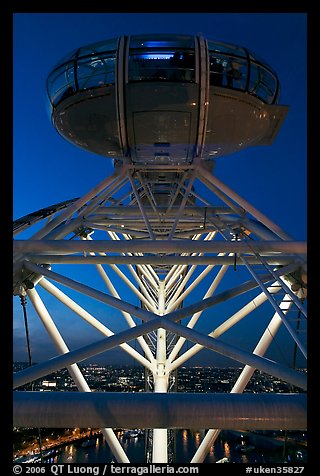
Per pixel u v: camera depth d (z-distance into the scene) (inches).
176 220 454.6
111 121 427.5
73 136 469.4
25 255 370.6
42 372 263.9
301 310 279.0
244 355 268.8
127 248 362.0
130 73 395.2
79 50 412.8
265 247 360.5
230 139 456.8
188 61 396.8
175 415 216.2
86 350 279.3
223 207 581.0
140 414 216.1
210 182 490.9
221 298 343.3
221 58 407.8
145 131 430.6
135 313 327.3
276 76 441.4
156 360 692.1
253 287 354.6
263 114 453.7
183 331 296.4
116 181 480.1
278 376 249.1
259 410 217.5
